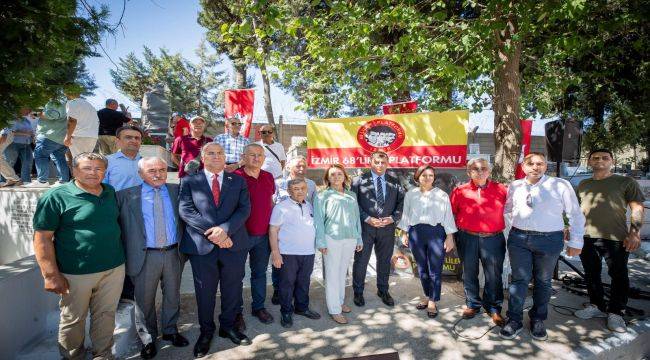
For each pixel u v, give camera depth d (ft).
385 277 13.07
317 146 16.97
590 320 11.63
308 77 20.56
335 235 11.70
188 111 78.95
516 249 10.77
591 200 11.92
